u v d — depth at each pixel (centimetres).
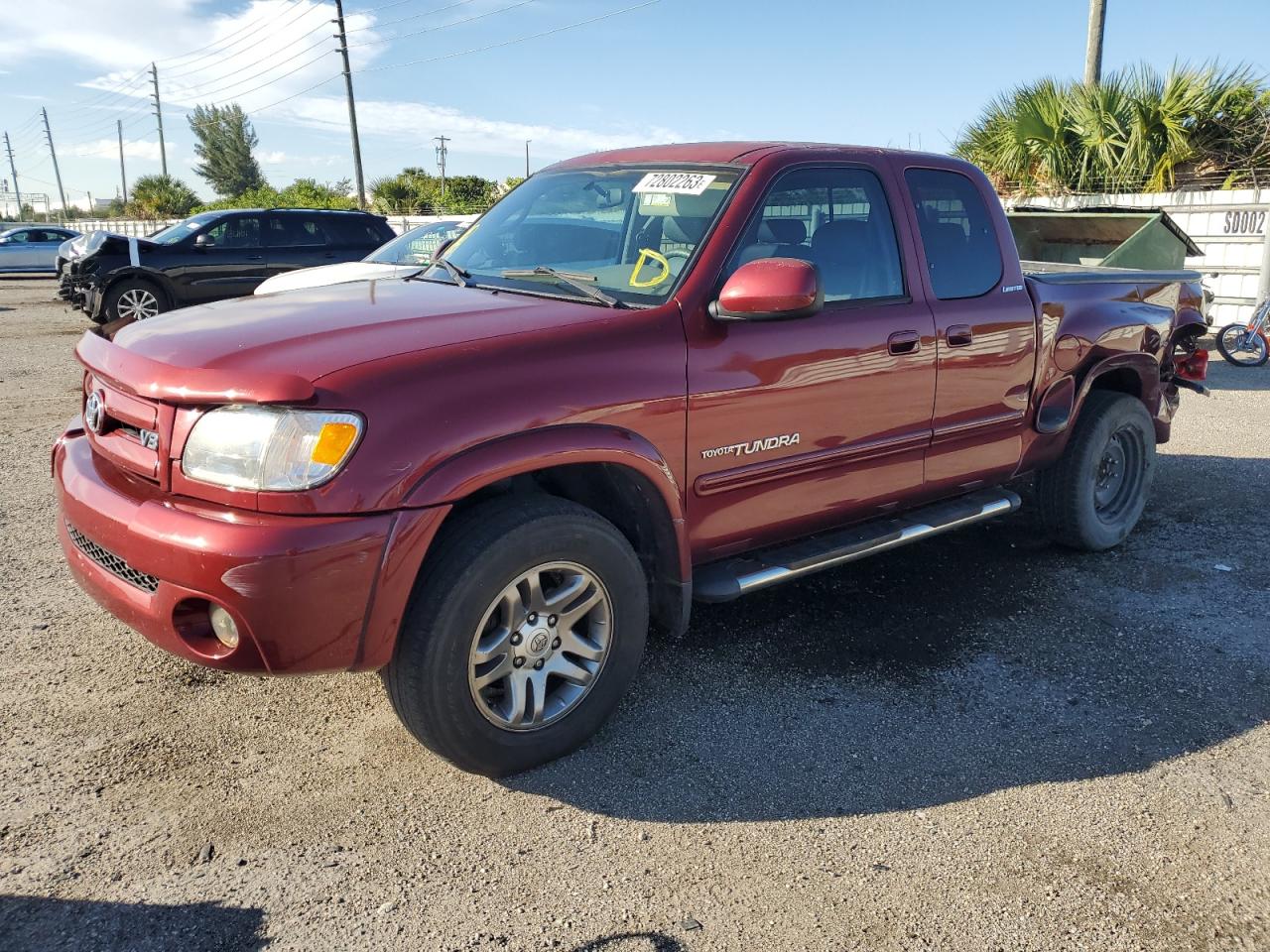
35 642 378
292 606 243
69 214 8731
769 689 358
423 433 256
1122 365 480
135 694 341
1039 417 444
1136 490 518
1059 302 449
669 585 326
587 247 364
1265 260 1215
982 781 304
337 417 247
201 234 1309
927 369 383
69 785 288
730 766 309
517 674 289
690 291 316
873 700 352
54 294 2075
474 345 274
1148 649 396
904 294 381
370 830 272
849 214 370
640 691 354
